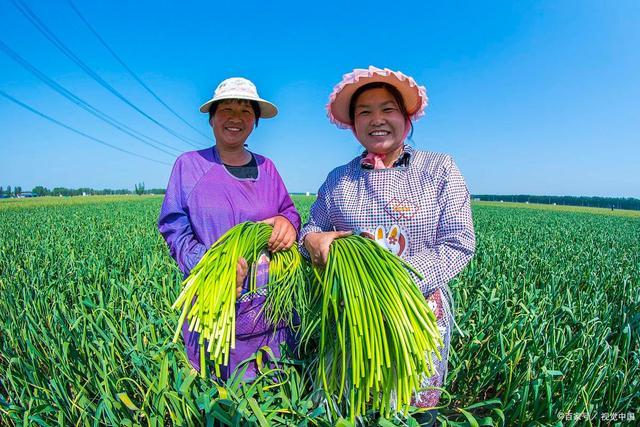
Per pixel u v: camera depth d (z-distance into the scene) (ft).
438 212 6.73
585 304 13.01
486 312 12.25
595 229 57.67
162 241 26.58
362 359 5.63
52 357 8.46
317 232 7.17
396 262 6.10
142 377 7.71
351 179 7.32
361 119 6.98
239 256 6.40
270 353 7.52
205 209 7.63
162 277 14.40
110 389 7.60
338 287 6.17
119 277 16.01
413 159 7.01
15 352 9.50
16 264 19.65
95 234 33.01
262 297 7.57
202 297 6.10
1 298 12.88
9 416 7.47
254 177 8.10
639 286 15.71
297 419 6.83
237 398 6.66
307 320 7.29
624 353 9.41
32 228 41.09
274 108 8.15
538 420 7.58
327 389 6.17
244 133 7.92
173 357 8.20
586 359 8.93
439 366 6.98
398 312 5.66
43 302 11.76
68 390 8.28
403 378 5.65
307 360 8.06
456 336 10.81
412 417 6.29
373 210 6.90
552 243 32.65
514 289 14.51
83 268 16.51
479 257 22.11
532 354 8.98
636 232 54.39
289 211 8.57
